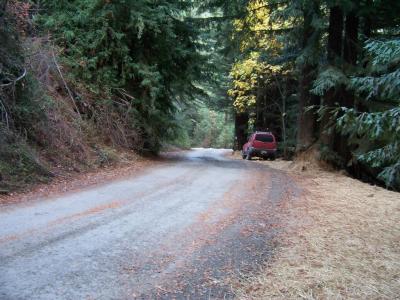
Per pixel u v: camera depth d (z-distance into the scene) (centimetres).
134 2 1786
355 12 1716
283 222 810
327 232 744
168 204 936
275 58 2231
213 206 933
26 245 604
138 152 1995
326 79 1571
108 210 852
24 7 1289
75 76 1703
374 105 1566
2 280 479
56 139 1341
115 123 1798
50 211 820
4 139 1087
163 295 463
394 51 644
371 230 775
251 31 2078
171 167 1709
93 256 574
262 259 589
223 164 2044
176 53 2075
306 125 1906
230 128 6862
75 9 1783
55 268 523
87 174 1308
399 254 634
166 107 2248
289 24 2091
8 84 1134
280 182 1392
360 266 572
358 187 1335
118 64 1888
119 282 491
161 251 609
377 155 660
